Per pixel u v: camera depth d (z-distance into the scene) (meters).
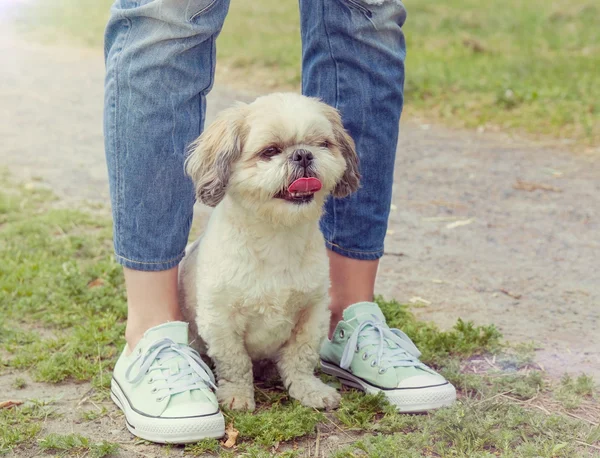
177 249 2.65
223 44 11.26
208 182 2.53
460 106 8.14
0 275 3.81
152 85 2.47
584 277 3.99
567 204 5.29
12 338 3.12
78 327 3.19
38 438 2.40
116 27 2.52
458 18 12.48
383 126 2.86
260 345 2.70
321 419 2.50
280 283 2.54
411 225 4.90
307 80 2.96
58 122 7.78
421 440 2.31
